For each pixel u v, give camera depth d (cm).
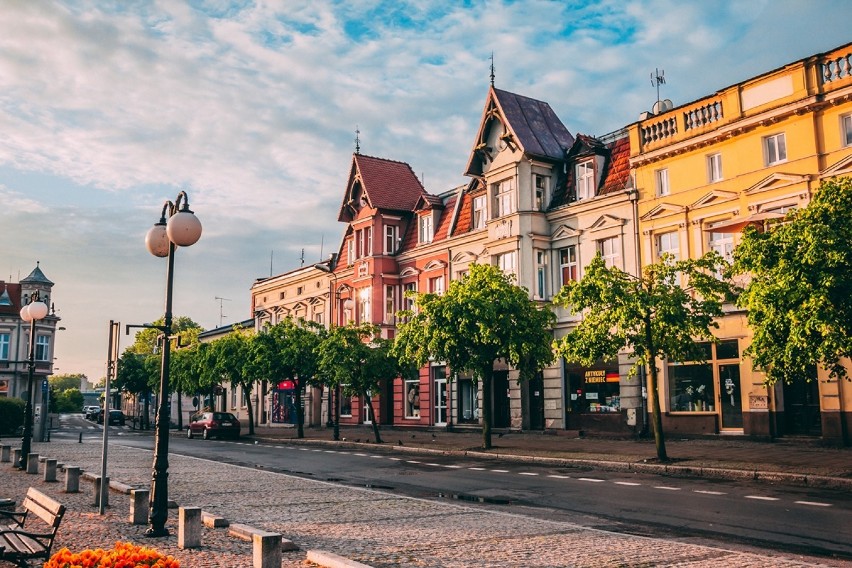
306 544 941
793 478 1576
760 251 1540
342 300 4622
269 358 3644
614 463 1922
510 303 2425
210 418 3938
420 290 3931
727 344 2458
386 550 900
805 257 1401
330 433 3950
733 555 852
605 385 2870
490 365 2523
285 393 5269
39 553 741
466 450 2439
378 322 4031
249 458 2481
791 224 1512
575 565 809
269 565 758
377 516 1162
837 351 1459
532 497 1417
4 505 1038
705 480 1638
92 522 1105
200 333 6800
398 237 4206
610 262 2880
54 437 4175
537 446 2528
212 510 1241
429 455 2491
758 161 2361
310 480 1708
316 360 3444
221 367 4222
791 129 2272
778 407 2298
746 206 2378
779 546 938
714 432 2469
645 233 2727
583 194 3078
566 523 1090
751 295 1502
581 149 3127
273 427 5131
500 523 1091
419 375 3831
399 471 1961
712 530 1045
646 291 1938
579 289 1964
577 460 2022
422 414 3781
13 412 4197
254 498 1393
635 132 2809
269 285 5678
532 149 3172
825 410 2138
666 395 2642
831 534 1007
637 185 2784
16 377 7175
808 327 1387
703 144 2538
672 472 1792
